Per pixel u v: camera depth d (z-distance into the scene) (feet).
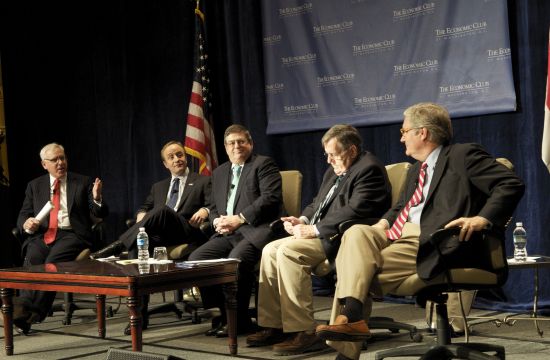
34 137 22.40
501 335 12.22
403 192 10.60
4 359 12.00
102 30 21.88
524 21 14.79
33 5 22.47
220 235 14.05
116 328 14.69
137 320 10.19
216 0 19.76
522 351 10.85
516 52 14.98
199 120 18.99
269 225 13.32
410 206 10.03
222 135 19.79
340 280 9.21
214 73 19.83
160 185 16.46
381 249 9.36
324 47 17.76
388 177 12.33
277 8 18.48
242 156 14.15
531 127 14.64
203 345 12.43
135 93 21.34
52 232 16.44
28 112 22.41
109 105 21.89
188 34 20.30
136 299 10.17
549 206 14.37
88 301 16.66
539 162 14.49
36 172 22.40
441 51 15.87
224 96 19.75
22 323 14.12
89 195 16.71
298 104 18.21
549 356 10.42
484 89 15.23
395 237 9.91
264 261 11.96
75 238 16.31
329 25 17.67
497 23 14.99
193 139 18.88
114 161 21.93
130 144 21.54
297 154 18.44
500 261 8.95
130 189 21.67
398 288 9.45
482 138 15.42
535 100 14.56
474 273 9.03
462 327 12.22
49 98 22.48
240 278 13.10
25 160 22.35
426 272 8.95
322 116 17.81
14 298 14.42
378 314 14.85
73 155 22.47
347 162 12.12
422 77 16.17
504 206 8.87
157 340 13.04
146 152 21.24
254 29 19.08
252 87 19.13
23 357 12.11
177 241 14.97
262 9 18.72
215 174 14.65
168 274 10.57
